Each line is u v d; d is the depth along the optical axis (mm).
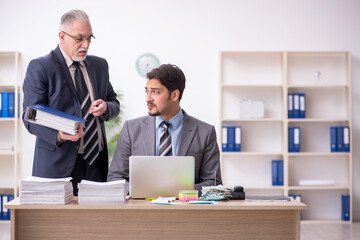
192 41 5809
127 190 2600
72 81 2842
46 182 2217
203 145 2836
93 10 5738
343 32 5895
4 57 5668
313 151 5922
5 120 5457
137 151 2844
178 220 2289
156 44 5781
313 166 5918
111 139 5539
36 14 5672
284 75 5672
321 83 5902
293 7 5879
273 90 5879
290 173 5902
